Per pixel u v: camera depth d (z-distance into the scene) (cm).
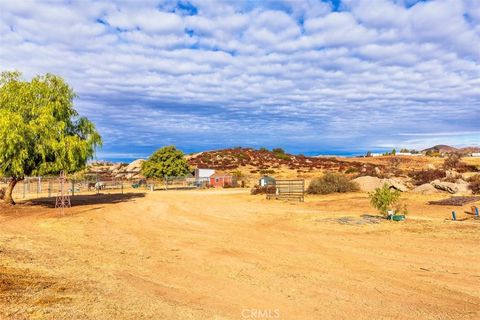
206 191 4919
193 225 1912
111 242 1445
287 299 808
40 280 873
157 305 746
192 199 3516
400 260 1151
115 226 1853
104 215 2239
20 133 2344
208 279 958
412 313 727
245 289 877
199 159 9762
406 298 815
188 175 6519
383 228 1706
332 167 8944
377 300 802
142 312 701
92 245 1373
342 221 1922
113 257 1178
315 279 959
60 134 2531
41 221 1944
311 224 1875
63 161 2523
